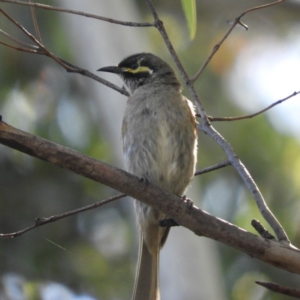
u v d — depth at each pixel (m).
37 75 13.39
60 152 6.21
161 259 9.45
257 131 13.04
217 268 9.95
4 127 6.11
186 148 8.21
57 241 12.68
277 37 15.26
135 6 13.55
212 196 12.72
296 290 5.45
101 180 6.38
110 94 11.40
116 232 13.00
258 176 12.88
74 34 11.96
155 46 14.30
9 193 12.70
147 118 8.18
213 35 14.83
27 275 12.14
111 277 12.49
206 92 13.59
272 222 6.26
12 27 13.14
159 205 6.44
